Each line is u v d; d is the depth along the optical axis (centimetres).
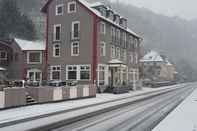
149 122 1272
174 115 1534
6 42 4472
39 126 1109
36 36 7388
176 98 2922
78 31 3606
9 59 4350
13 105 1791
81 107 1880
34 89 2067
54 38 3812
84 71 3534
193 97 3055
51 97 2208
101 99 2642
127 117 1438
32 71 4181
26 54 4241
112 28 4022
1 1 6919
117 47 4200
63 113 1540
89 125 1159
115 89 3547
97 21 3509
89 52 3509
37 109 1720
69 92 2469
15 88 1814
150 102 2406
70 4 3706
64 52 3716
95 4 3953
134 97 3022
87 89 2794
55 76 3788
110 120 1319
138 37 5216
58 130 1032
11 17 6662
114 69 3981
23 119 1296
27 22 7062
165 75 9756
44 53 4106
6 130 1023
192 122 1270
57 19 3809
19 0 8700
